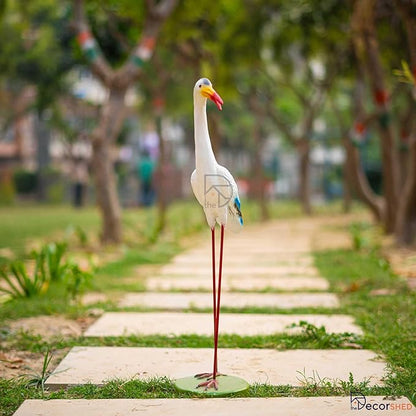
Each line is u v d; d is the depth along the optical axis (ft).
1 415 13.66
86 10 49.85
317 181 151.02
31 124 135.33
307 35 56.13
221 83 61.62
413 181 39.37
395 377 15.69
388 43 48.01
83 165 116.06
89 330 21.04
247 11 58.34
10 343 19.48
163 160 58.80
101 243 44.39
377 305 23.76
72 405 14.03
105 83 43.65
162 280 31.45
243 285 29.81
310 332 20.04
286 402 14.08
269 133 123.65
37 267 25.84
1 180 127.44
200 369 16.71
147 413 13.50
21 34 77.05
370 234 48.96
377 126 46.44
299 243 49.29
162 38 54.19
